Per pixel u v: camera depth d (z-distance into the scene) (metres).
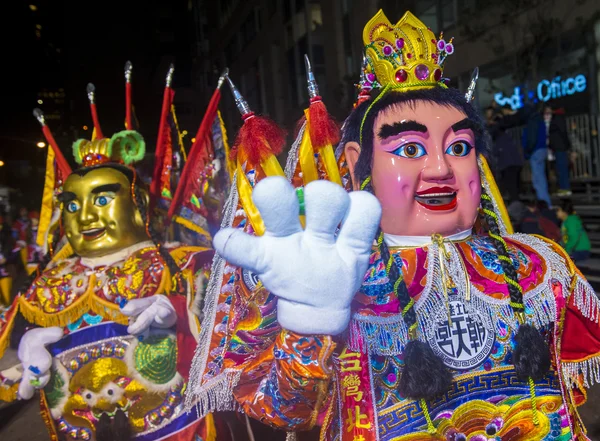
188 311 2.84
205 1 32.47
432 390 1.49
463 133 1.73
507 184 8.06
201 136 3.48
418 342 1.54
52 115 29.03
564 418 1.66
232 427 3.62
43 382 2.68
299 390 1.43
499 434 1.59
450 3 11.98
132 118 3.47
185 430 2.78
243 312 1.71
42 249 3.26
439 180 1.67
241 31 26.16
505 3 9.88
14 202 13.28
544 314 1.68
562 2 9.60
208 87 32.72
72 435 2.78
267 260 1.29
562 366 1.81
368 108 1.74
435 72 1.78
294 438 1.72
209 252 3.07
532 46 9.66
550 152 8.65
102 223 2.91
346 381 1.60
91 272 2.90
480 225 1.94
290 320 1.31
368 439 1.55
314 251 1.30
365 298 1.62
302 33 19.56
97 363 2.75
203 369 1.77
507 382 1.62
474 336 1.62
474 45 11.42
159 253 2.94
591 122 9.01
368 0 14.49
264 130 1.65
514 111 8.95
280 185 1.27
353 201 1.33
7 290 7.49
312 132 1.70
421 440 1.55
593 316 1.77
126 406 2.75
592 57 9.12
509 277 1.66
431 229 1.69
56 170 3.32
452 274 1.67
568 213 7.02
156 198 3.41
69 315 2.81
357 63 15.32
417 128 1.67
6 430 4.69
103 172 2.95
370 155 1.72
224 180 3.64
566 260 1.80
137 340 2.77
